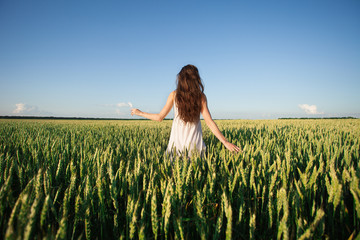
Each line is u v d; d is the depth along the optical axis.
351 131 4.81
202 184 1.56
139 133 5.26
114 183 1.18
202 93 2.40
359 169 1.22
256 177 1.51
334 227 1.14
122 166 1.51
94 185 1.47
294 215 1.11
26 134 4.86
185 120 2.41
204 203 1.34
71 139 4.04
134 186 1.34
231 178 1.38
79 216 1.12
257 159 1.98
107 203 1.37
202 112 2.44
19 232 0.70
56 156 2.14
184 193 1.28
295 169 1.91
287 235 0.78
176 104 2.48
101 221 1.16
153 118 2.67
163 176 1.73
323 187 1.35
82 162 1.85
